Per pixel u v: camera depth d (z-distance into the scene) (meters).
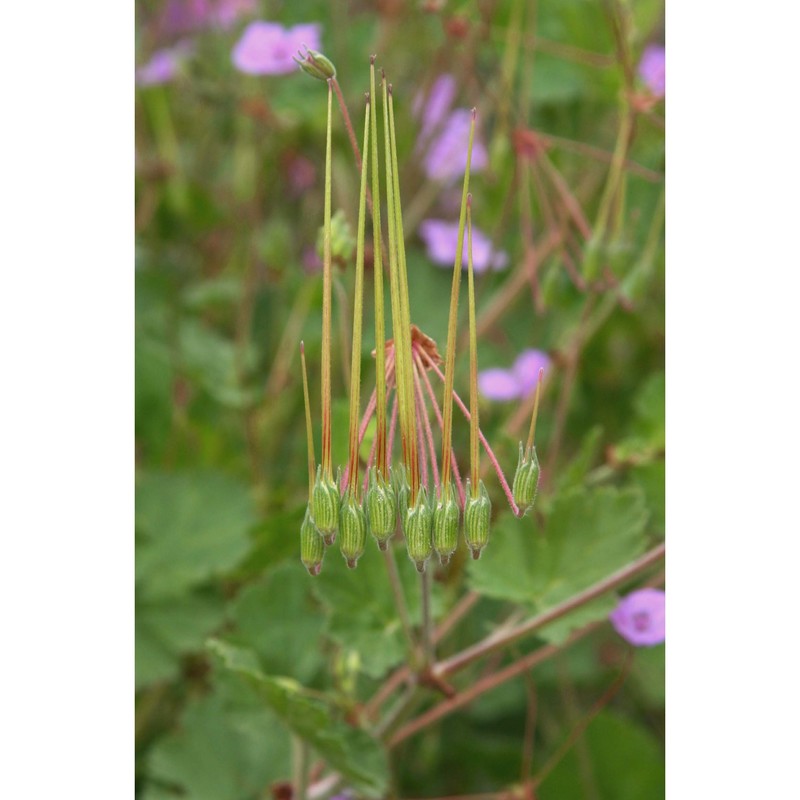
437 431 0.32
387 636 0.30
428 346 0.24
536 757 0.37
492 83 0.45
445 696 0.29
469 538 0.23
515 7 0.38
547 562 0.31
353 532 0.23
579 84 0.44
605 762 0.35
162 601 0.36
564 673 0.36
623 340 0.44
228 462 0.43
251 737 0.34
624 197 0.35
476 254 0.44
